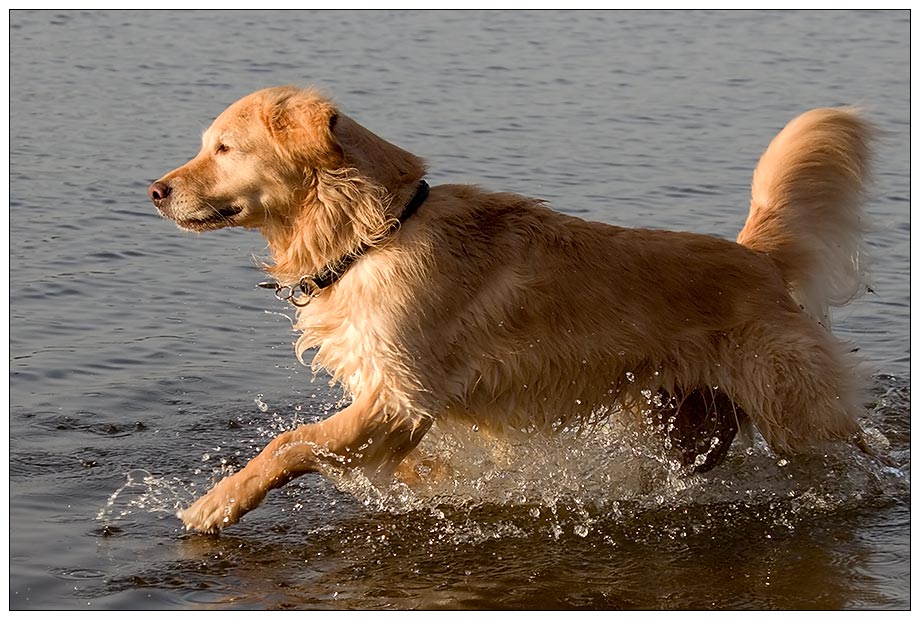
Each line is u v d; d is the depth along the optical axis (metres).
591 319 7.25
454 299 6.96
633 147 15.69
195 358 9.33
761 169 8.10
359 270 6.91
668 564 6.66
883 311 10.67
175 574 6.32
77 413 8.24
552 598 6.20
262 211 6.99
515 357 7.13
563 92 18.92
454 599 6.16
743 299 7.44
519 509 7.38
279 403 8.68
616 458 7.88
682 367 7.39
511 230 7.20
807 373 7.26
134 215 12.54
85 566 6.33
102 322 9.85
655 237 7.57
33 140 15.02
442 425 7.37
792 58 21.95
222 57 20.64
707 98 18.69
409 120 16.58
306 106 6.76
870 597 6.20
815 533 7.06
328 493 7.51
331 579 6.37
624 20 26.34
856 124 8.06
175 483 7.39
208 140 7.02
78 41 21.59
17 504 6.96
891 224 12.85
